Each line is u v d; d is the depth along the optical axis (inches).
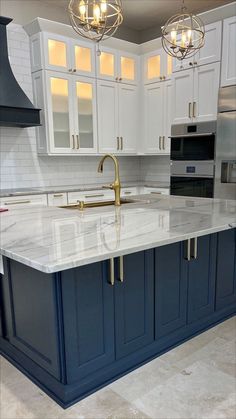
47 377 69.8
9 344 81.4
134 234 63.7
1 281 80.3
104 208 97.1
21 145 166.7
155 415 63.6
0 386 72.9
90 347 68.9
